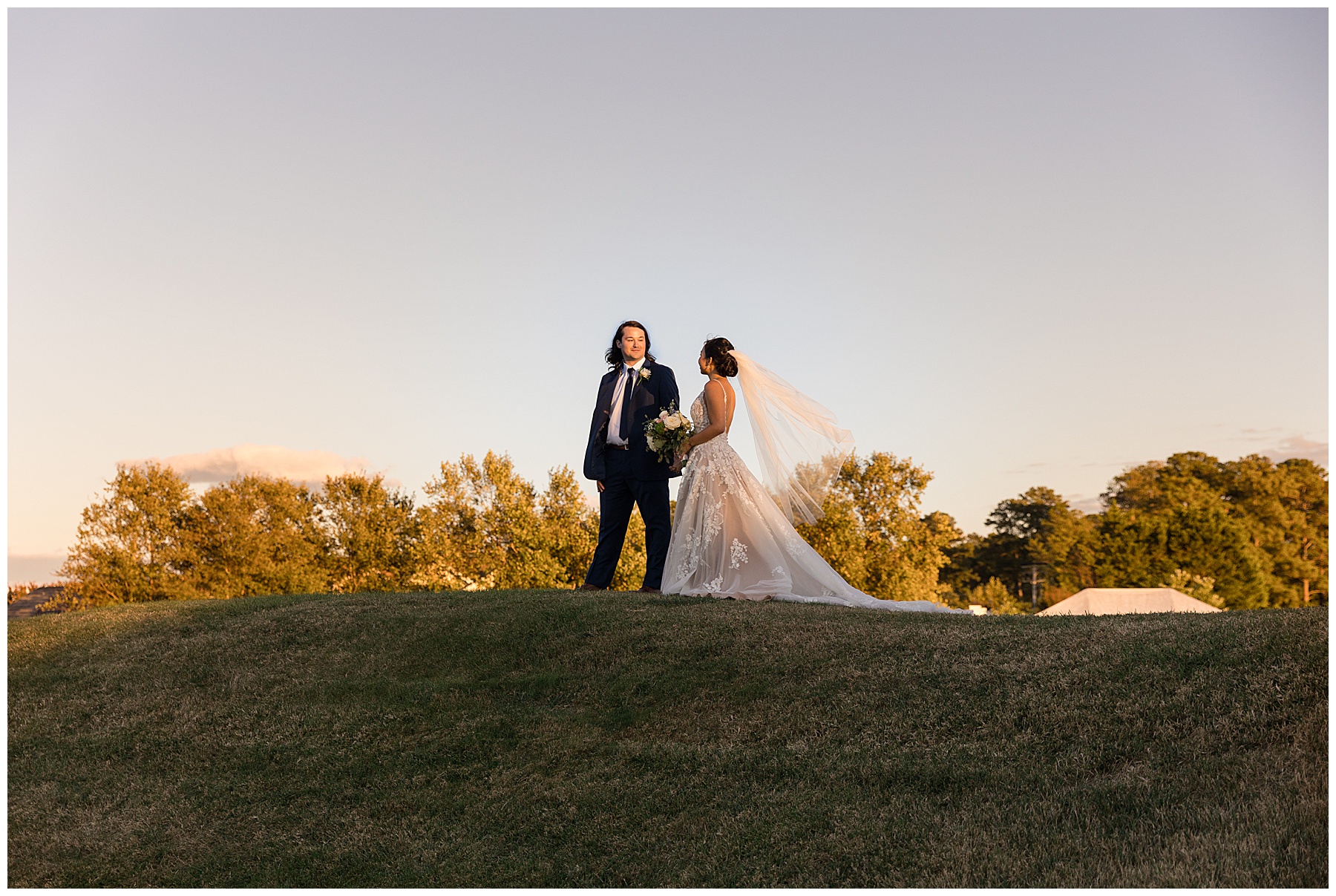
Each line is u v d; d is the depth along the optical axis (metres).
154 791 5.82
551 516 34.16
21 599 36.94
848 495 38.38
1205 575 52.66
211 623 8.91
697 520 8.73
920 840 4.39
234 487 43.28
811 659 6.61
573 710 6.45
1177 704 5.20
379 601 9.42
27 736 6.67
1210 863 3.83
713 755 5.51
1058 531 69.31
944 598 47.75
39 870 4.98
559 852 4.79
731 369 8.88
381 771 5.84
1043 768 4.89
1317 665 5.22
